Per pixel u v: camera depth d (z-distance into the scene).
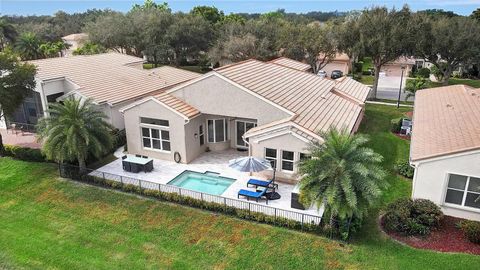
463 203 17.67
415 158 17.94
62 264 15.79
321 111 25.58
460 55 48.00
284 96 25.50
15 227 18.50
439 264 14.87
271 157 22.08
